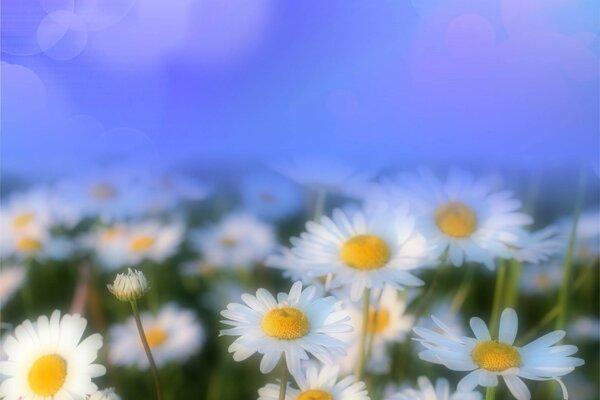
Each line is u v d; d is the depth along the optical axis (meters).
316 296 0.50
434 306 0.68
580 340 0.75
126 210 0.94
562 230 0.85
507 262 0.69
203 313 0.85
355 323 0.57
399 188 0.58
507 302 0.66
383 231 0.53
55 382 0.48
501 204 0.57
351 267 0.52
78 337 0.49
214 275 0.87
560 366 0.46
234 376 0.72
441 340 0.46
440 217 0.56
